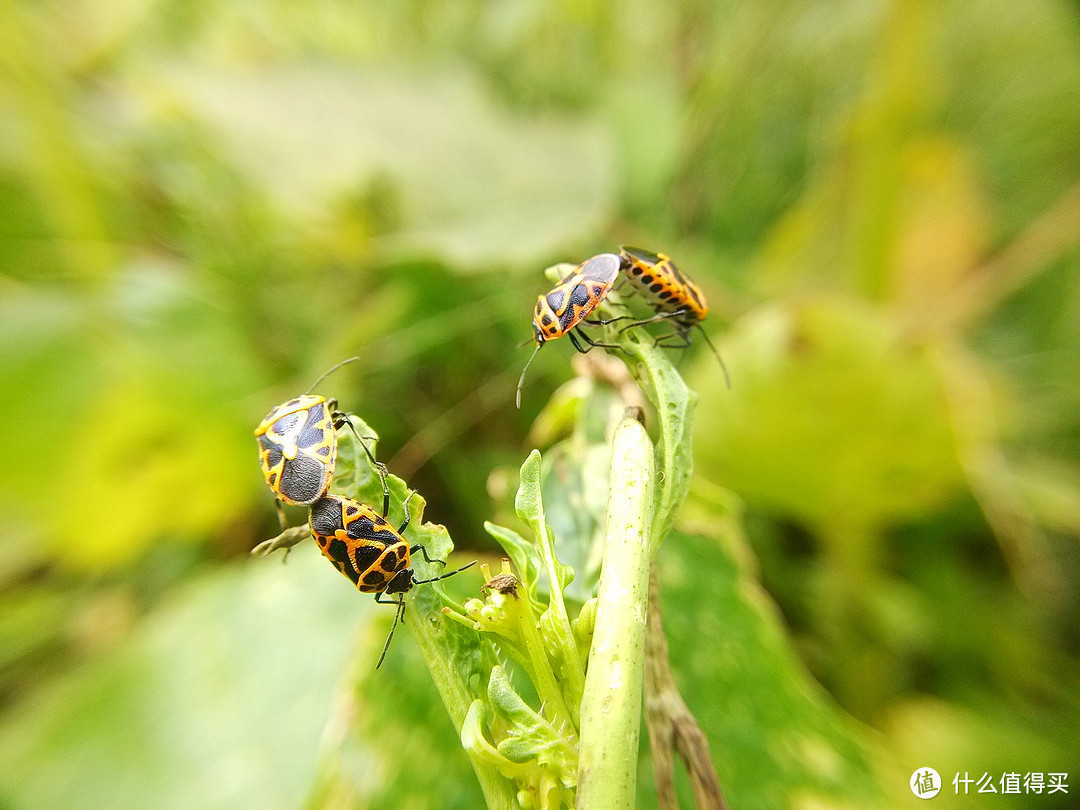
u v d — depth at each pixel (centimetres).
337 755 5
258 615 7
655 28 14
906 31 8
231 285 11
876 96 9
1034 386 11
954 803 7
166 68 12
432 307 11
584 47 14
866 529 9
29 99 10
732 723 5
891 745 8
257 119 12
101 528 10
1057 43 12
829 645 9
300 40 13
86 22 13
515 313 10
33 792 7
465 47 15
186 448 10
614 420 5
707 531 6
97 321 10
